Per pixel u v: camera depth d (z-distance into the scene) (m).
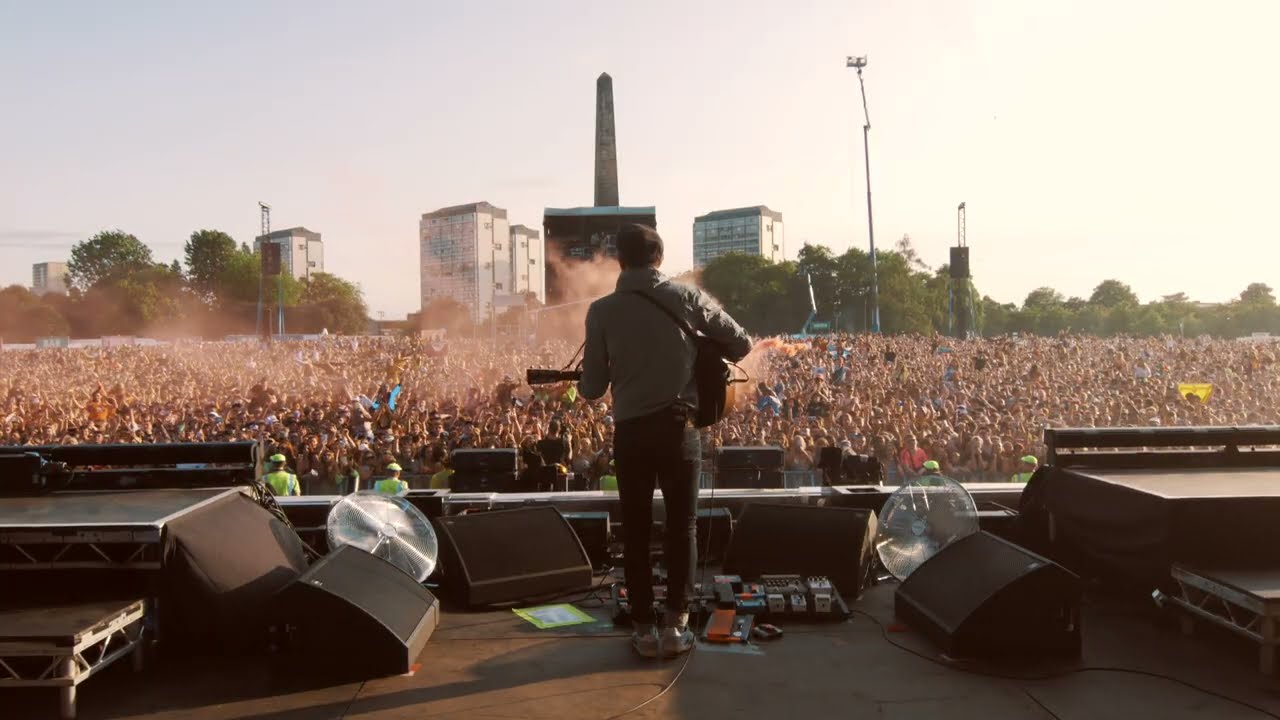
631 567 3.49
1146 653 3.39
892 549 4.36
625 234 3.51
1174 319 118.88
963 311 69.81
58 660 2.88
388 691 3.08
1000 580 3.38
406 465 14.61
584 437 15.34
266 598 3.55
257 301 120.06
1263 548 3.55
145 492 3.95
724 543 4.91
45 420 20.69
